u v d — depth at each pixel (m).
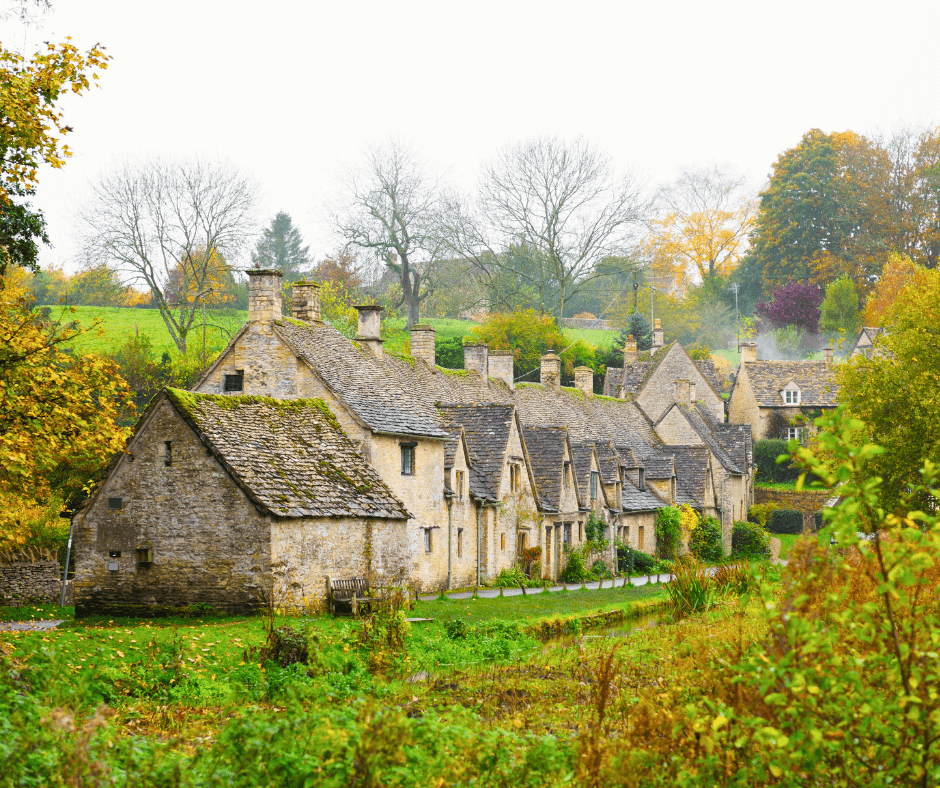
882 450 7.80
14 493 21.98
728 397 86.81
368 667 20.16
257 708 15.77
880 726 8.06
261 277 37.69
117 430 21.28
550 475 48.28
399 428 35.69
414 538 36.28
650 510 58.81
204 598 27.17
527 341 80.44
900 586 8.16
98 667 17.67
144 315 85.75
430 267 85.19
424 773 10.48
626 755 9.83
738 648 10.70
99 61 21.11
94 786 9.61
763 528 69.00
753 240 113.00
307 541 27.95
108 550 28.28
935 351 35.47
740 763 9.15
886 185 105.69
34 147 20.64
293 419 32.53
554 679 19.41
